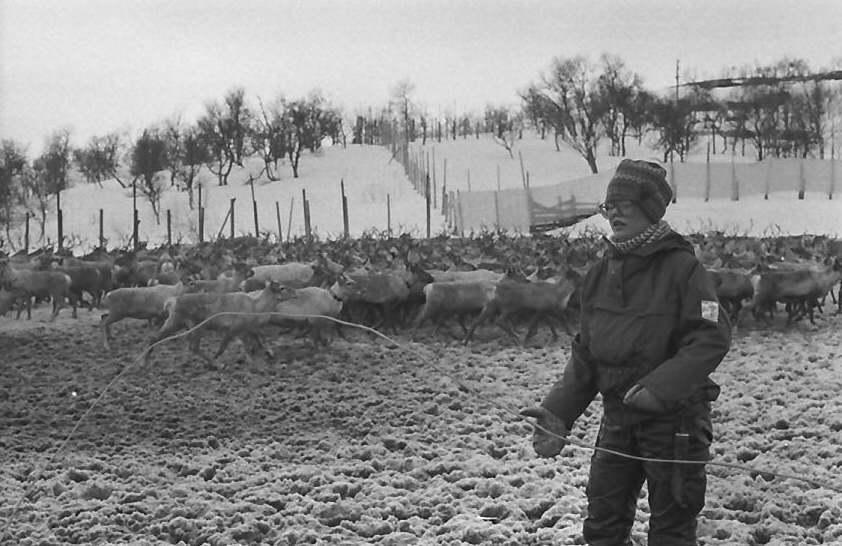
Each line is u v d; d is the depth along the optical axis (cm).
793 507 656
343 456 834
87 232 6028
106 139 8500
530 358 1397
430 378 1216
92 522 644
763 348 1448
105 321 1523
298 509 664
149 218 6638
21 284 1850
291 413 1032
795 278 1714
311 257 2558
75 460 812
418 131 11600
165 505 673
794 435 879
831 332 1639
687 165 5719
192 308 1336
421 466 788
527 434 904
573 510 642
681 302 450
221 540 603
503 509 657
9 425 984
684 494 450
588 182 5525
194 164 8594
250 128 8769
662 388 432
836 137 7831
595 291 475
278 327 1594
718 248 2650
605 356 462
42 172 7031
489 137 10662
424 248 2641
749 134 7938
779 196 5441
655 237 461
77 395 1126
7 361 1395
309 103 9238
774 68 8319
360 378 1229
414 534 622
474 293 1585
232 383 1207
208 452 866
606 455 469
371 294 1639
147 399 1105
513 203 5512
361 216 6500
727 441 879
